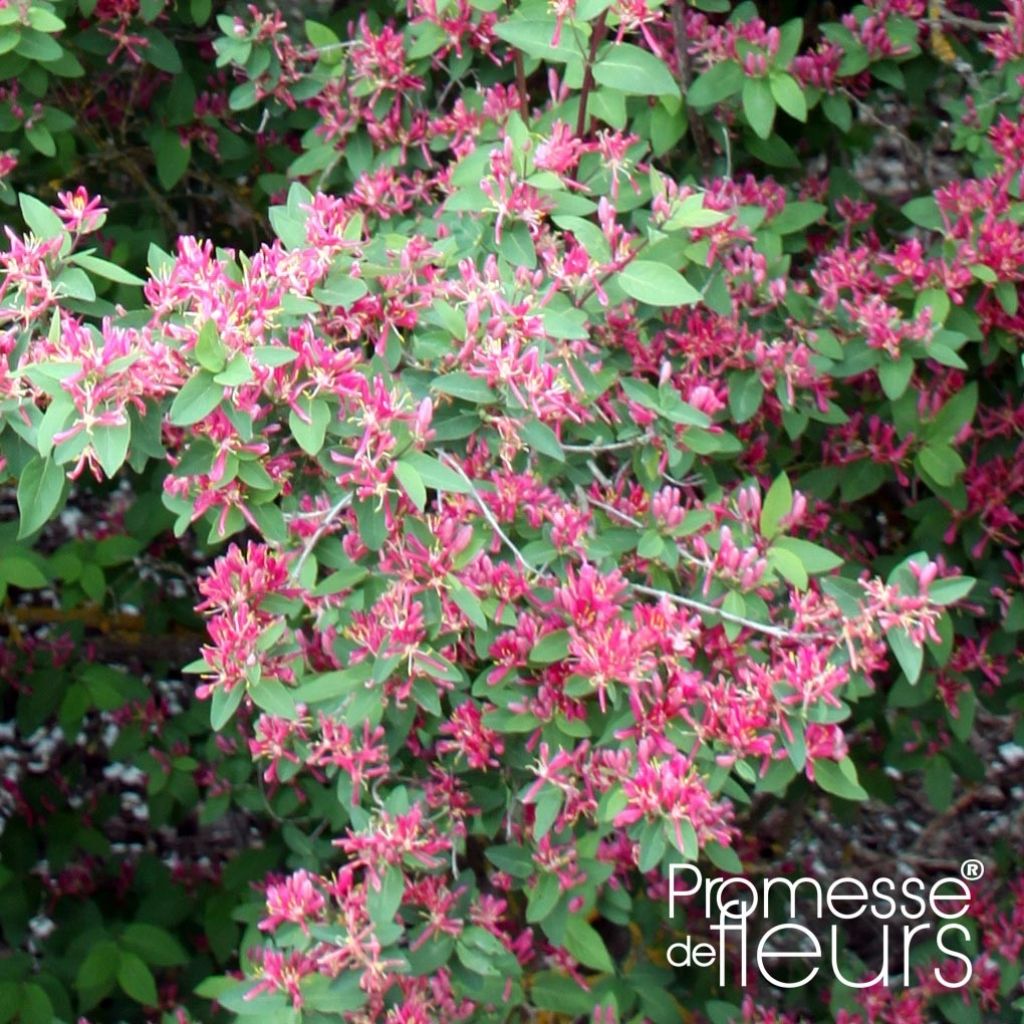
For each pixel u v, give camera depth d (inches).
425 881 59.7
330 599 59.1
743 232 63.3
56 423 51.3
